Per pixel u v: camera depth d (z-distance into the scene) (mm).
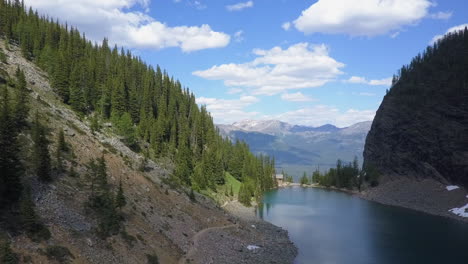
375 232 102312
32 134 64188
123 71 156875
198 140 168000
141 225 63719
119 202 60500
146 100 153500
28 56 129875
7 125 47000
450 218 126125
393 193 175750
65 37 158500
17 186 45906
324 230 104312
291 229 105438
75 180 62219
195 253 65500
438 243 90625
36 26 151250
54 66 121062
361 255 79812
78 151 74125
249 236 88062
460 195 148625
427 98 191500
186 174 122625
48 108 86500
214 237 78250
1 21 138500
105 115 127625
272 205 151875
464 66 189125
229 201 138625
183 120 163250
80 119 105562
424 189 168250
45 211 48906
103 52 176375
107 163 79625
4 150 45406
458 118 168625
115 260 49375
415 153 185625
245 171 188500
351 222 116625
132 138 115875
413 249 84875
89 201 58406
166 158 134000
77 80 121438
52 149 67375
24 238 41312
